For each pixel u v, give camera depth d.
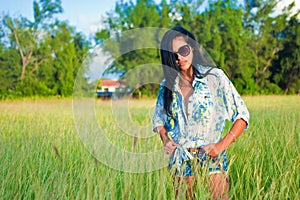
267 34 31.33
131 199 2.79
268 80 29.25
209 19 30.00
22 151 4.13
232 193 2.77
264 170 3.60
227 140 2.61
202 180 2.58
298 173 3.34
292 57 29.47
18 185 3.24
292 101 12.98
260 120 6.71
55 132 5.48
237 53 29.31
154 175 3.06
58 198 2.78
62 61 27.97
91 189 2.81
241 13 30.70
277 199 2.99
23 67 30.94
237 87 26.55
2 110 10.70
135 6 28.98
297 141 4.59
